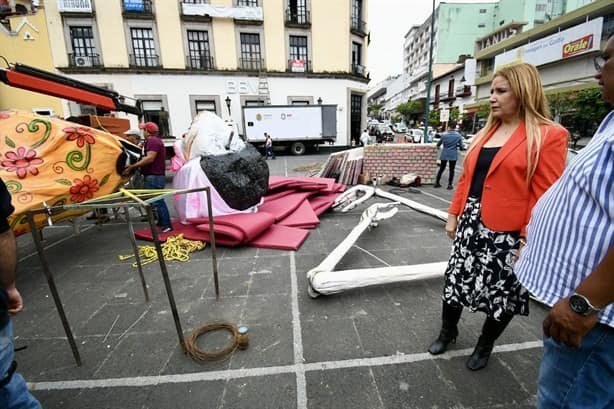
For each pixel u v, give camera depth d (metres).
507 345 1.99
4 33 14.73
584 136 16.34
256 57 18.62
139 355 1.96
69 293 2.75
